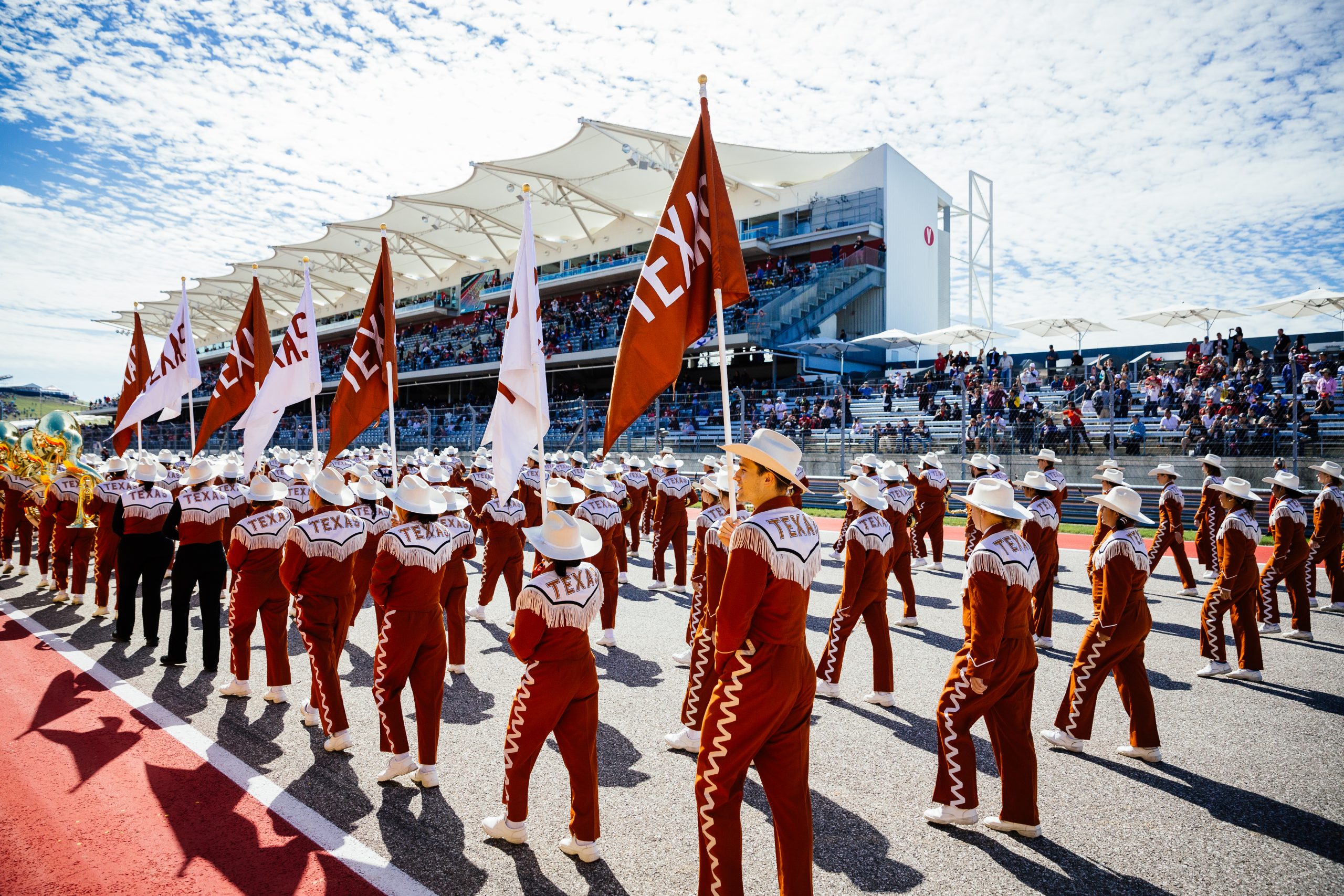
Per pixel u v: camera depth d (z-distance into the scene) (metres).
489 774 5.12
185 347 10.58
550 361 35.72
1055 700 6.62
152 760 5.30
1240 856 4.12
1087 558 13.57
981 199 39.25
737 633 3.25
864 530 6.38
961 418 22.09
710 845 3.31
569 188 35.47
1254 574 7.05
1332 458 16.06
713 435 25.83
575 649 4.05
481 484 12.51
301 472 10.48
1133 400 21.70
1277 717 6.18
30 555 13.13
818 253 35.22
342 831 4.36
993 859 4.08
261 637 8.76
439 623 4.98
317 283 52.62
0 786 4.91
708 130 4.73
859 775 5.11
